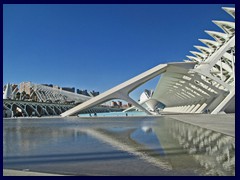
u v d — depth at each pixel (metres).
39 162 5.04
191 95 47.38
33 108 50.16
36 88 75.25
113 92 30.83
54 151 6.23
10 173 4.21
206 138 8.47
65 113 32.59
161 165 4.64
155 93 69.62
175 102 69.69
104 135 9.74
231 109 33.41
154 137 8.89
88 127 14.19
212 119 20.73
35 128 14.02
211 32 42.25
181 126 13.90
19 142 7.95
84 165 4.73
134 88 31.56
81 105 31.92
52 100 79.06
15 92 68.31
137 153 5.85
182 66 30.19
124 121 20.78
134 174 4.07
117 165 4.69
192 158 5.26
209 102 39.09
